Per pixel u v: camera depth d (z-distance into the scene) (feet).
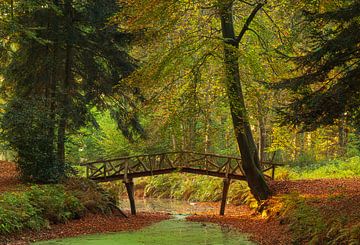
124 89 71.05
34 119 59.62
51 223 49.60
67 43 66.80
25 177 60.34
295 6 48.08
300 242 37.06
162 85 55.93
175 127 54.54
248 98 55.42
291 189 61.57
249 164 63.00
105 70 72.33
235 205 84.23
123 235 47.83
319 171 83.71
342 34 33.19
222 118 116.26
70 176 67.56
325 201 45.44
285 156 117.70
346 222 33.09
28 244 40.73
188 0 52.65
